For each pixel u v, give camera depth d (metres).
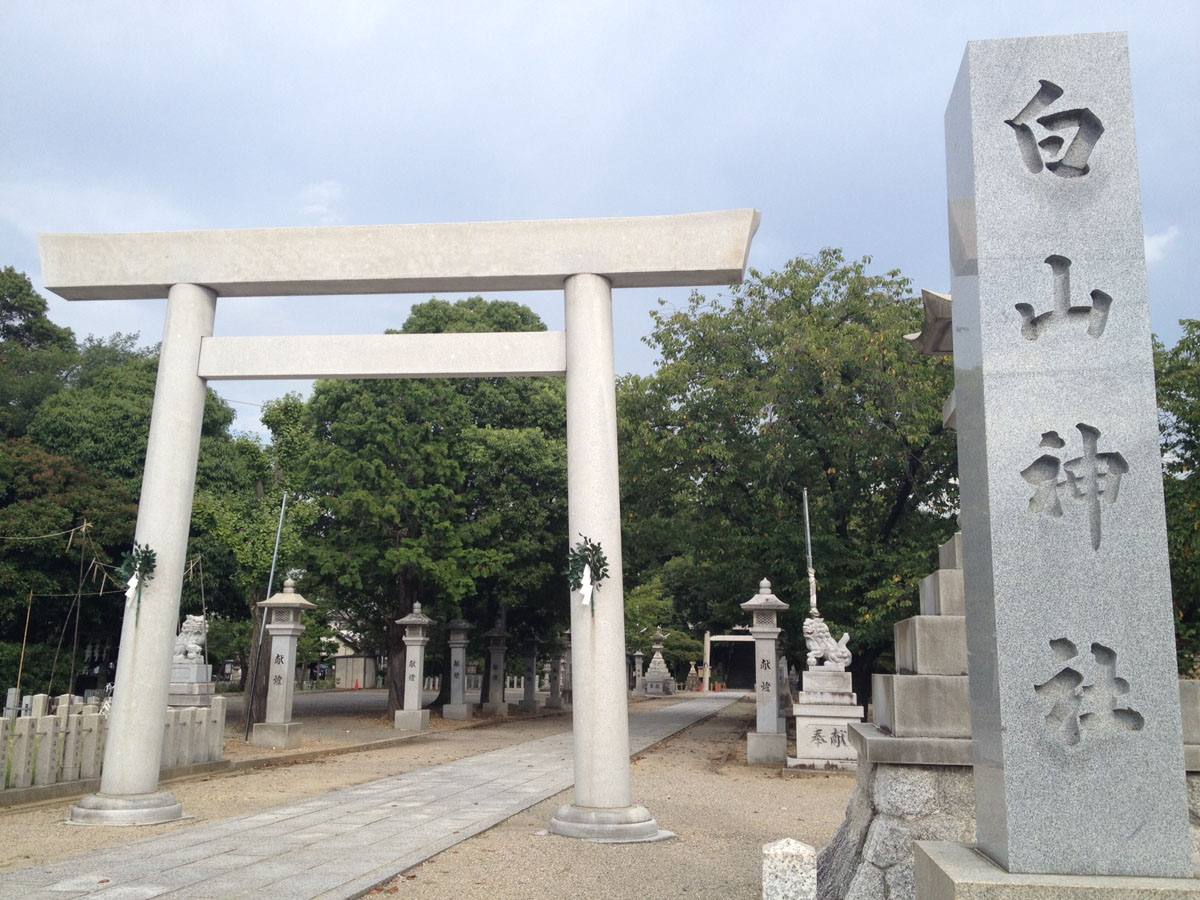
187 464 9.70
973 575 4.34
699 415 20.19
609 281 9.53
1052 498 4.04
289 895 6.23
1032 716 3.86
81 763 11.01
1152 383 4.08
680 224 9.28
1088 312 4.16
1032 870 3.71
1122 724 3.81
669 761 16.05
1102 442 4.04
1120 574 3.94
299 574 26.27
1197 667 15.74
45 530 21.47
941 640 5.85
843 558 19.12
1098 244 4.20
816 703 14.73
